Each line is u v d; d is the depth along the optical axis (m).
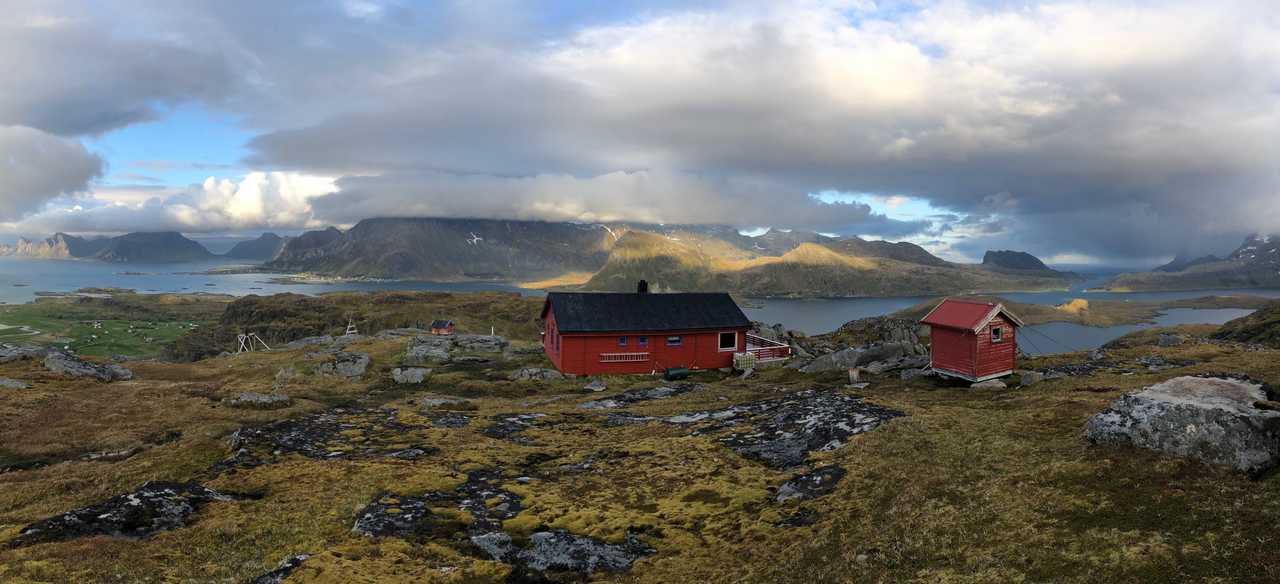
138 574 16.47
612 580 17.98
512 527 21.80
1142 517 16.05
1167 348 53.12
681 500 24.22
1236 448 18.27
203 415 44.44
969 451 24.11
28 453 35.03
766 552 18.70
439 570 17.80
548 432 38.19
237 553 18.64
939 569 15.38
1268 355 44.44
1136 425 20.80
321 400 53.06
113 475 29.34
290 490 25.83
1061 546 15.25
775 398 42.34
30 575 15.71
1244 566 12.87
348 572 16.92
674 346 65.38
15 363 59.53
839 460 25.62
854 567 16.39
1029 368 48.03
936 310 47.09
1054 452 22.36
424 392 56.38
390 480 27.11
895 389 43.72
